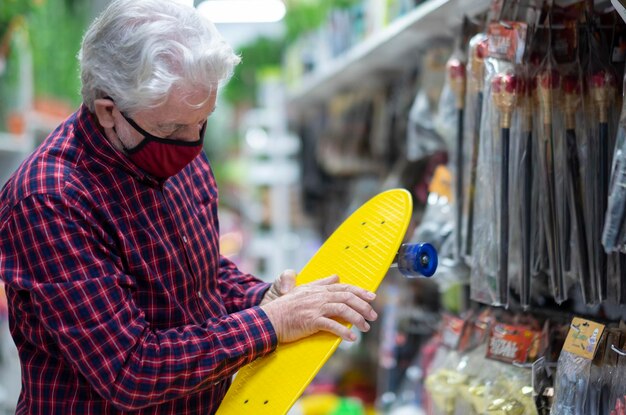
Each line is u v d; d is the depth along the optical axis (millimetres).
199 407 1465
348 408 3283
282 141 5629
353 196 4145
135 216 1368
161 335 1322
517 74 1509
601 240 1388
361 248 1523
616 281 1396
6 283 1283
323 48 3865
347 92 4082
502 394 1545
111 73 1240
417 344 2871
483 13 1881
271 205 6125
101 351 1255
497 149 1537
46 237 1258
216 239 1577
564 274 1449
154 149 1307
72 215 1280
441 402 1736
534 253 1505
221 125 6945
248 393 1404
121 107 1260
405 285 3000
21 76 3199
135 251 1358
